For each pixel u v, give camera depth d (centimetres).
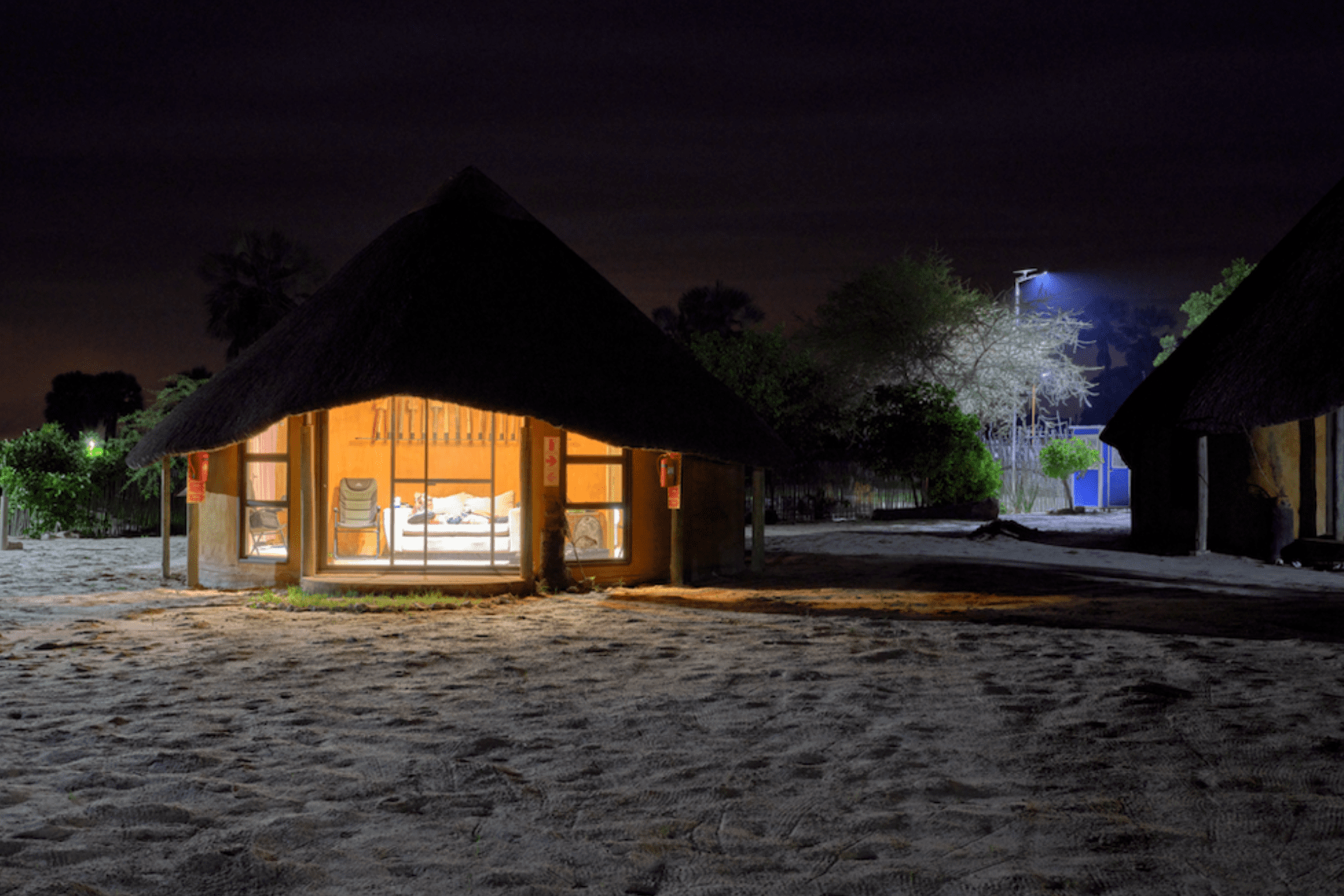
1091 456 3083
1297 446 1648
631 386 1312
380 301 1261
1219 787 486
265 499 1376
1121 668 762
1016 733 586
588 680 741
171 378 3050
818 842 426
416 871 397
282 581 1341
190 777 511
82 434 2775
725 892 377
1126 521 2720
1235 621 995
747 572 1519
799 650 853
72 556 1900
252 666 797
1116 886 377
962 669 764
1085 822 442
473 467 1733
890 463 2970
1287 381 1559
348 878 390
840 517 3083
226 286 3559
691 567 1399
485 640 918
